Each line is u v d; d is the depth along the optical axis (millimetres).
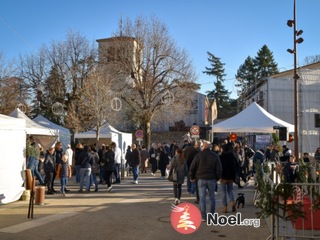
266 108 39656
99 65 38219
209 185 9102
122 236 7586
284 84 37562
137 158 18266
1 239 7324
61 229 8180
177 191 11766
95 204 11602
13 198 11875
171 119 37594
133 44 36781
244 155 17484
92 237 7508
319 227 6688
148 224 8688
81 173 14867
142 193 14430
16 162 12109
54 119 40469
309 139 33969
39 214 9898
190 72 36688
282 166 12984
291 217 6527
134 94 36625
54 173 14516
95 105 31047
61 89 40844
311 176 12062
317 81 35219
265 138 23750
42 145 22281
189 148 13430
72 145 28656
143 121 36438
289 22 22406
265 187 6781
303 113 34594
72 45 41906
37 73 42500
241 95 55594
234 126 17703
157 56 36406
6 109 41375
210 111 62406
